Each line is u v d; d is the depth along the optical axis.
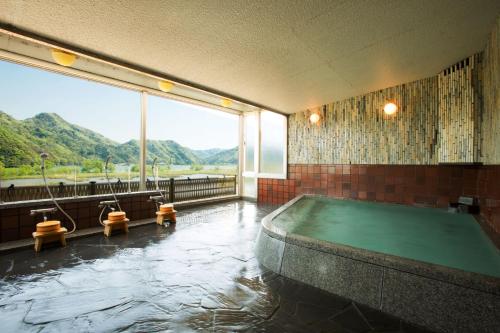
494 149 2.87
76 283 2.27
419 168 4.43
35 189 4.48
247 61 3.47
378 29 2.78
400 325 1.67
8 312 1.82
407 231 3.45
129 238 3.65
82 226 3.91
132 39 2.79
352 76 4.16
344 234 3.34
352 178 5.30
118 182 5.37
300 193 6.27
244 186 7.75
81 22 2.45
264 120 7.16
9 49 3.53
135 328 1.64
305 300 1.99
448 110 3.79
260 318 1.75
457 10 2.51
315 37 2.91
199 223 4.60
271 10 2.41
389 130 4.77
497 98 2.76
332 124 5.62
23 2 2.14
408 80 4.41
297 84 4.41
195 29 2.68
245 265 2.69
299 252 2.35
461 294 1.53
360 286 1.94
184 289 2.17
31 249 3.13
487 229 2.90
